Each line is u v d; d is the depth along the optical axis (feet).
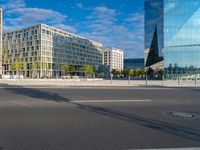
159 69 199.11
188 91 65.57
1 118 25.82
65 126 22.63
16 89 66.49
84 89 69.21
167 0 187.83
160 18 199.00
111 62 605.73
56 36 415.44
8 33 424.46
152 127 22.70
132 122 24.70
